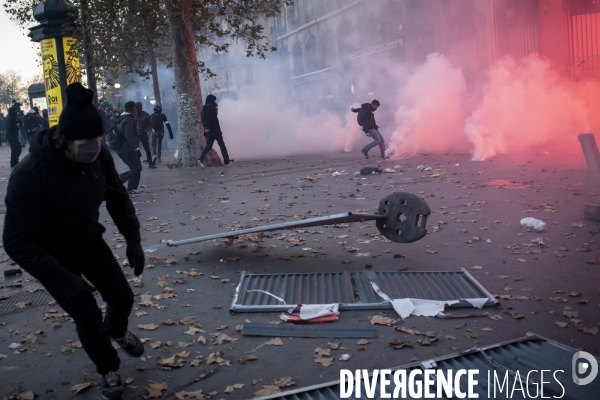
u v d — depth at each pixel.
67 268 3.04
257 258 5.73
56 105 18.12
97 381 3.35
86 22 15.88
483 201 7.93
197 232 7.11
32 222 2.77
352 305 4.21
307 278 4.93
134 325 4.17
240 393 3.15
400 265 5.27
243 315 4.24
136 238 3.35
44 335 4.10
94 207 3.00
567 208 7.20
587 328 3.72
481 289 4.42
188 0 14.34
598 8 16.73
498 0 19.91
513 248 5.62
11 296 5.02
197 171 13.97
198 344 3.79
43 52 17.89
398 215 5.14
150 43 16.72
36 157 2.78
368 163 13.51
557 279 4.68
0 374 3.51
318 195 9.34
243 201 9.19
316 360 3.45
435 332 3.79
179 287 4.96
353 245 6.06
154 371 3.46
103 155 3.13
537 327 3.80
